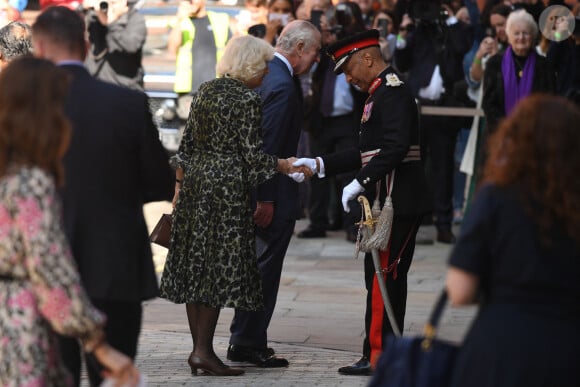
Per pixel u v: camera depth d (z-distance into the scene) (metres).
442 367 12.21
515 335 11.66
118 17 37.88
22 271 11.95
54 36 15.05
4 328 11.92
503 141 12.26
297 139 23.02
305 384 21.27
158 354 23.77
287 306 28.69
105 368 13.52
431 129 37.91
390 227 21.03
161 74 47.47
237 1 47.75
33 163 12.05
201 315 21.75
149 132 15.46
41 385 11.97
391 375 12.35
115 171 15.12
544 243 11.79
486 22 38.34
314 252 36.81
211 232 21.02
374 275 21.70
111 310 15.20
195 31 42.19
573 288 11.81
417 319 26.92
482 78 37.06
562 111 12.12
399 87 21.16
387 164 20.83
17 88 12.08
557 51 33.47
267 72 21.56
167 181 15.89
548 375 11.55
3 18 30.56
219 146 21.09
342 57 21.55
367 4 42.06
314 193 39.50
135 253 15.29
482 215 12.05
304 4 40.03
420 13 37.91
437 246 37.78
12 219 11.76
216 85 21.22
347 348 24.47
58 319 11.77
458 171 42.28
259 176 21.05
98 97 15.14
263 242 22.86
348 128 37.34
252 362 22.84
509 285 11.92
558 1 35.62
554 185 11.87
